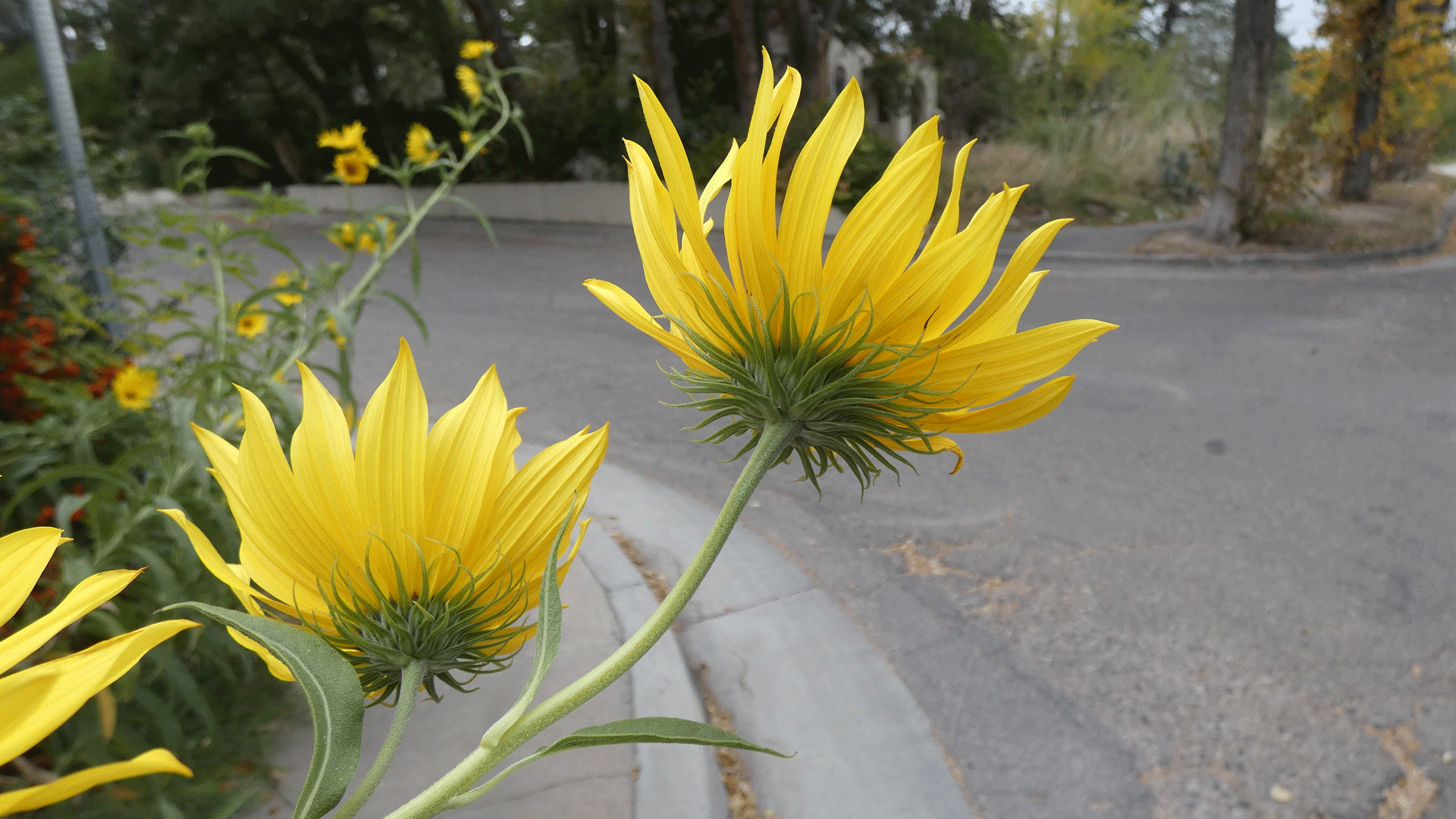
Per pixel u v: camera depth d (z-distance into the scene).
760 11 16.66
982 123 22.36
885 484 4.87
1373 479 4.86
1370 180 16.27
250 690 2.54
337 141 2.64
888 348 0.42
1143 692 3.15
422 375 6.78
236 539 2.08
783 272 0.43
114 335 3.09
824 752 2.81
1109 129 18.25
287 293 2.57
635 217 0.45
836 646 3.36
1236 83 11.83
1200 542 4.20
